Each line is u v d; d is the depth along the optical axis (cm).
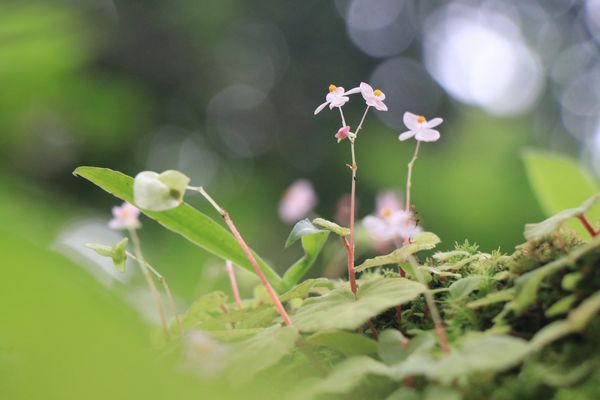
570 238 39
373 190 206
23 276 23
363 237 56
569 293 37
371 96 42
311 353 38
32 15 73
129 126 140
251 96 279
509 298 37
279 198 199
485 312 39
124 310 27
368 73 305
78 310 25
